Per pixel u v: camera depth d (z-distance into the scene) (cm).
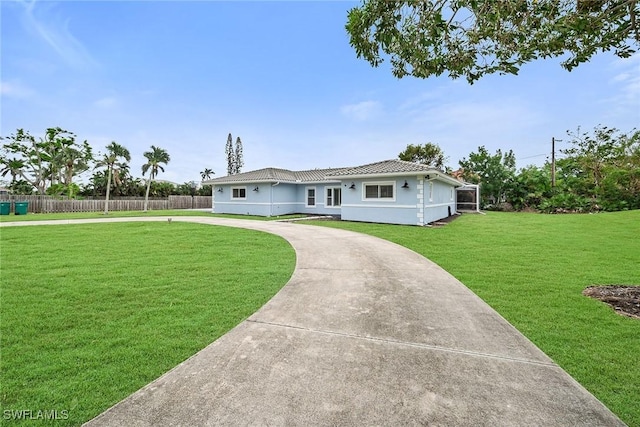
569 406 213
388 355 282
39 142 3612
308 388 232
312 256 738
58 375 256
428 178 1508
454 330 336
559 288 487
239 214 2306
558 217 1706
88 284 517
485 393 227
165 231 1202
